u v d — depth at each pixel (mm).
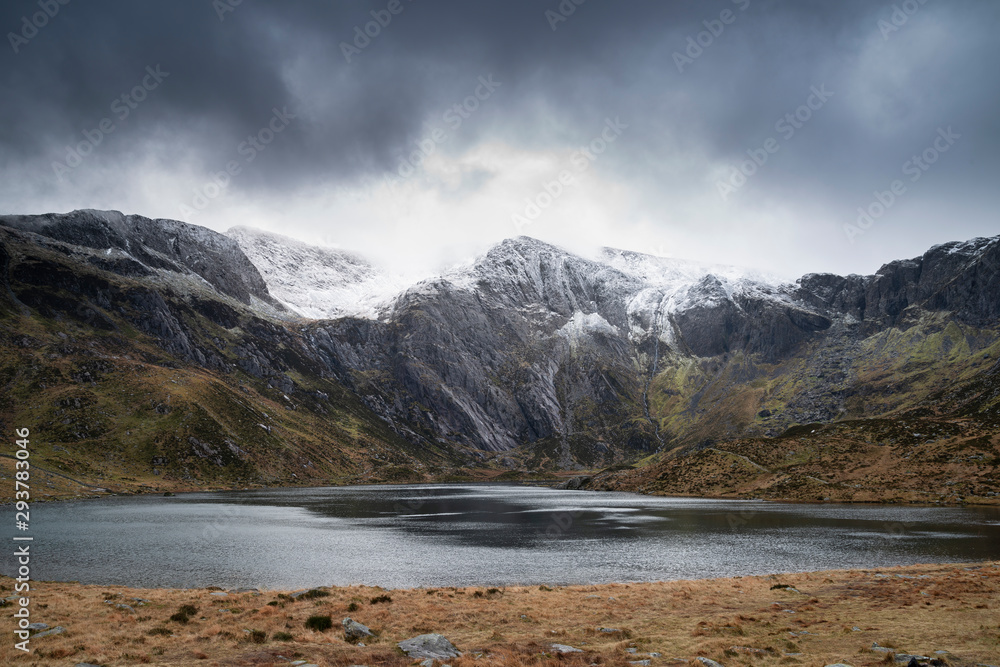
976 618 39094
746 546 93250
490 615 43969
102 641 34656
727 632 38094
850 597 49188
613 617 43844
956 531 105375
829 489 169500
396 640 36688
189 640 35375
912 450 182125
